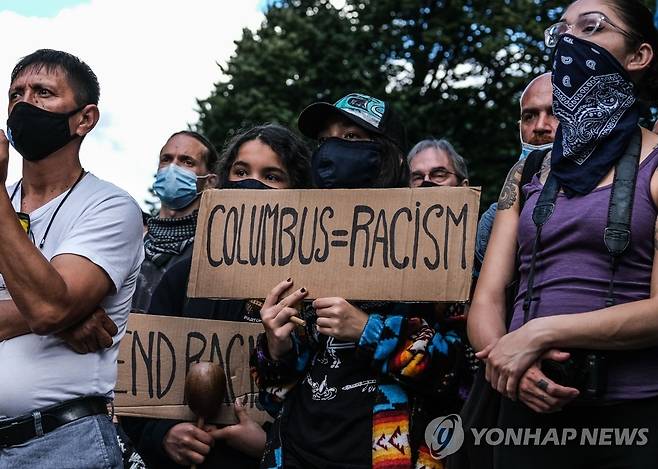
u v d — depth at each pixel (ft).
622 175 8.94
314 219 11.30
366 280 10.92
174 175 16.83
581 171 9.12
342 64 59.52
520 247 9.43
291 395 11.34
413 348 10.62
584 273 8.83
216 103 57.26
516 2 59.82
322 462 10.71
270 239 11.43
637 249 8.75
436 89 61.57
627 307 8.46
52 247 10.99
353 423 10.71
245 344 12.82
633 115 9.30
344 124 12.10
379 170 11.96
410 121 56.13
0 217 10.00
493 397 9.75
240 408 12.53
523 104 14.01
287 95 59.21
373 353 10.65
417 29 62.95
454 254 10.69
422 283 10.73
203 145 17.53
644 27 9.53
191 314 13.30
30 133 11.02
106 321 10.91
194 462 12.44
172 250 16.11
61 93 11.15
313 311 11.48
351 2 64.18
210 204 11.75
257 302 13.07
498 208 10.07
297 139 13.91
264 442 12.46
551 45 9.82
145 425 13.11
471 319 9.53
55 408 10.61
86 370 10.80
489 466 9.71
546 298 8.94
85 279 10.57
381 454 10.50
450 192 10.86
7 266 10.05
